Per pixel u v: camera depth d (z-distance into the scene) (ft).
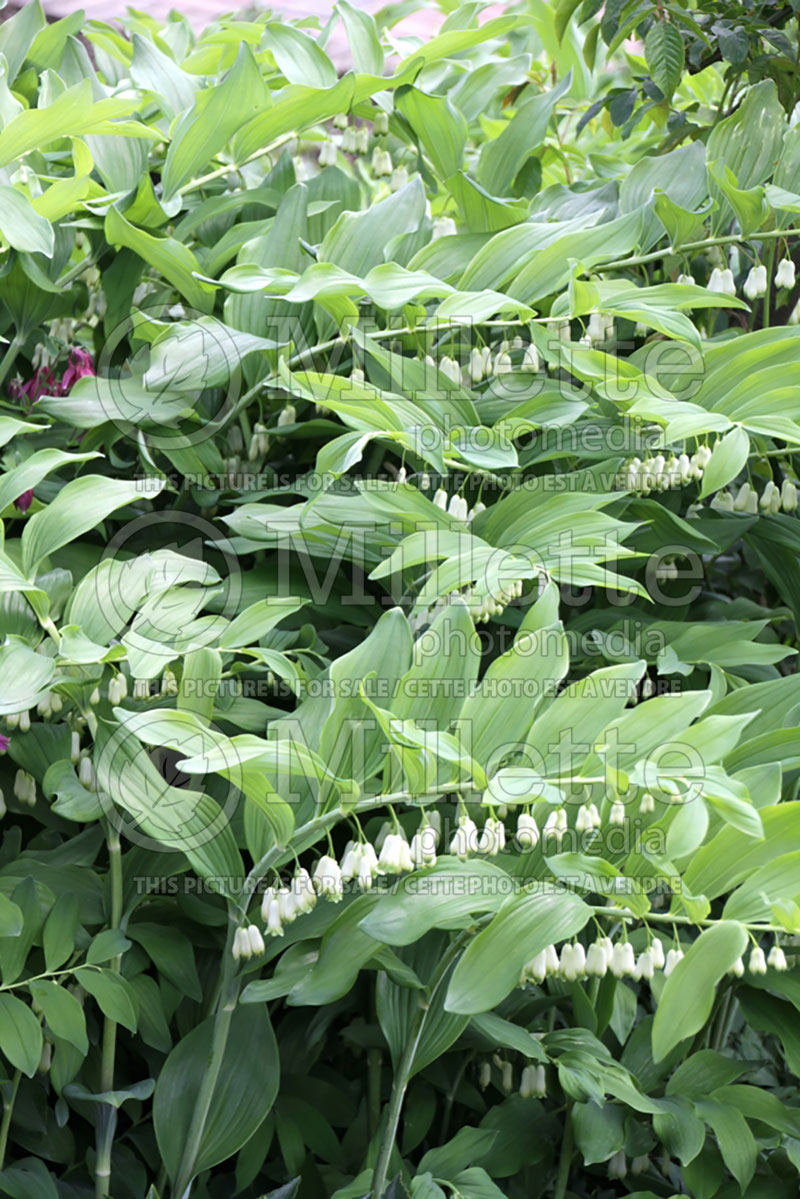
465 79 8.05
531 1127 6.05
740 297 8.53
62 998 5.11
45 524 4.93
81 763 5.29
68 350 6.96
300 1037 6.24
